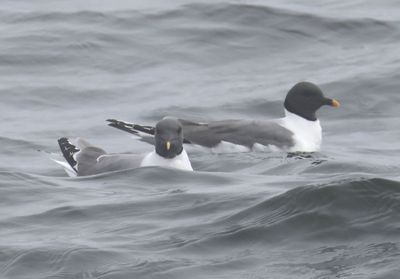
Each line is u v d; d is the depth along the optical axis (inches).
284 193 439.2
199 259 390.0
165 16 992.2
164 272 377.7
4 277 382.6
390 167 616.7
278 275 374.6
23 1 1053.2
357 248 395.2
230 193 467.8
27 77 886.4
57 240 412.8
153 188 505.0
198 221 430.3
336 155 693.9
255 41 951.6
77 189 501.7
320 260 386.0
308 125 738.2
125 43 947.3
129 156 593.6
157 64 918.4
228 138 724.7
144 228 425.4
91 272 380.2
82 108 828.6
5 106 825.5
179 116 809.5
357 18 982.4
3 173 518.3
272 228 414.9
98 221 440.1
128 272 378.3
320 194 433.4
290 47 944.9
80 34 958.4
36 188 500.1
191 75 896.9
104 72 902.4
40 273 383.2
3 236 422.9
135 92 860.0
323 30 967.0
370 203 426.6
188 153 723.4
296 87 743.7
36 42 943.0
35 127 776.9
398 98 833.5
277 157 687.1
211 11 994.7
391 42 950.4
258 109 824.9
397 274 368.2
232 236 410.0
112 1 1043.9
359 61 908.0
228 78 888.9
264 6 996.6
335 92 844.6
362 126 787.4
